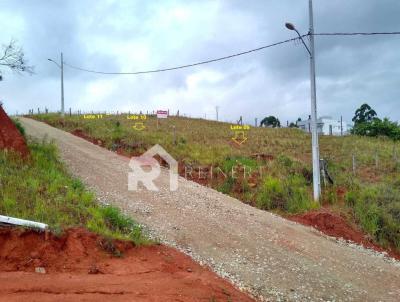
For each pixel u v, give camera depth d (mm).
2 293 7605
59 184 13195
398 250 14398
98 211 11648
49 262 9125
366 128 37906
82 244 9695
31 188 12023
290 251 12625
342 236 14602
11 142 15016
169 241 12016
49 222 10195
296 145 28250
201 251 11750
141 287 8469
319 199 16547
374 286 11102
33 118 36125
